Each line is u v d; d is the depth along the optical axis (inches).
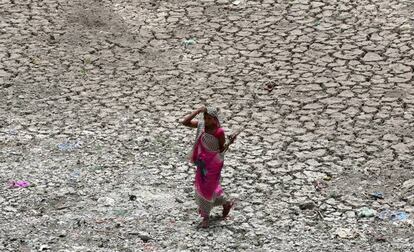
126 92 1014.4
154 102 989.2
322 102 973.2
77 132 919.7
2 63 1088.2
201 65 1075.9
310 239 711.7
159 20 1198.3
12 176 823.7
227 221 744.3
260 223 740.7
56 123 941.8
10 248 692.7
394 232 722.2
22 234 718.5
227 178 820.0
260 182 813.2
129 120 946.7
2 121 946.7
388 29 1135.0
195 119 940.0
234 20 1187.3
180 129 924.6
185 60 1090.1
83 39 1151.0
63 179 818.8
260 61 1076.5
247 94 1000.9
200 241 708.7
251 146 884.6
